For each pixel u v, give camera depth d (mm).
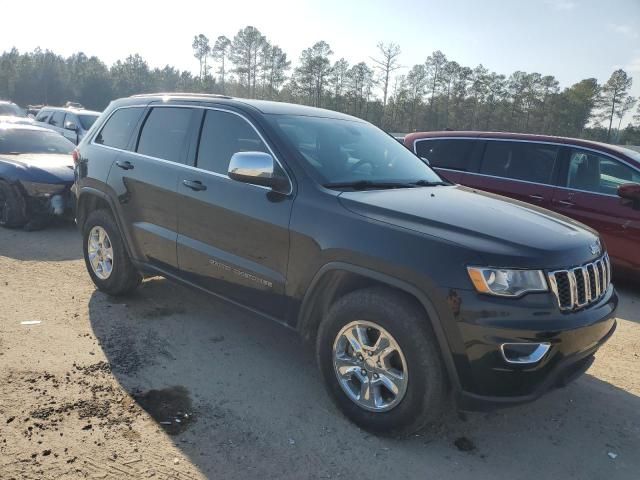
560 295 2855
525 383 2777
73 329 4379
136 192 4574
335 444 3051
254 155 3395
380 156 4230
